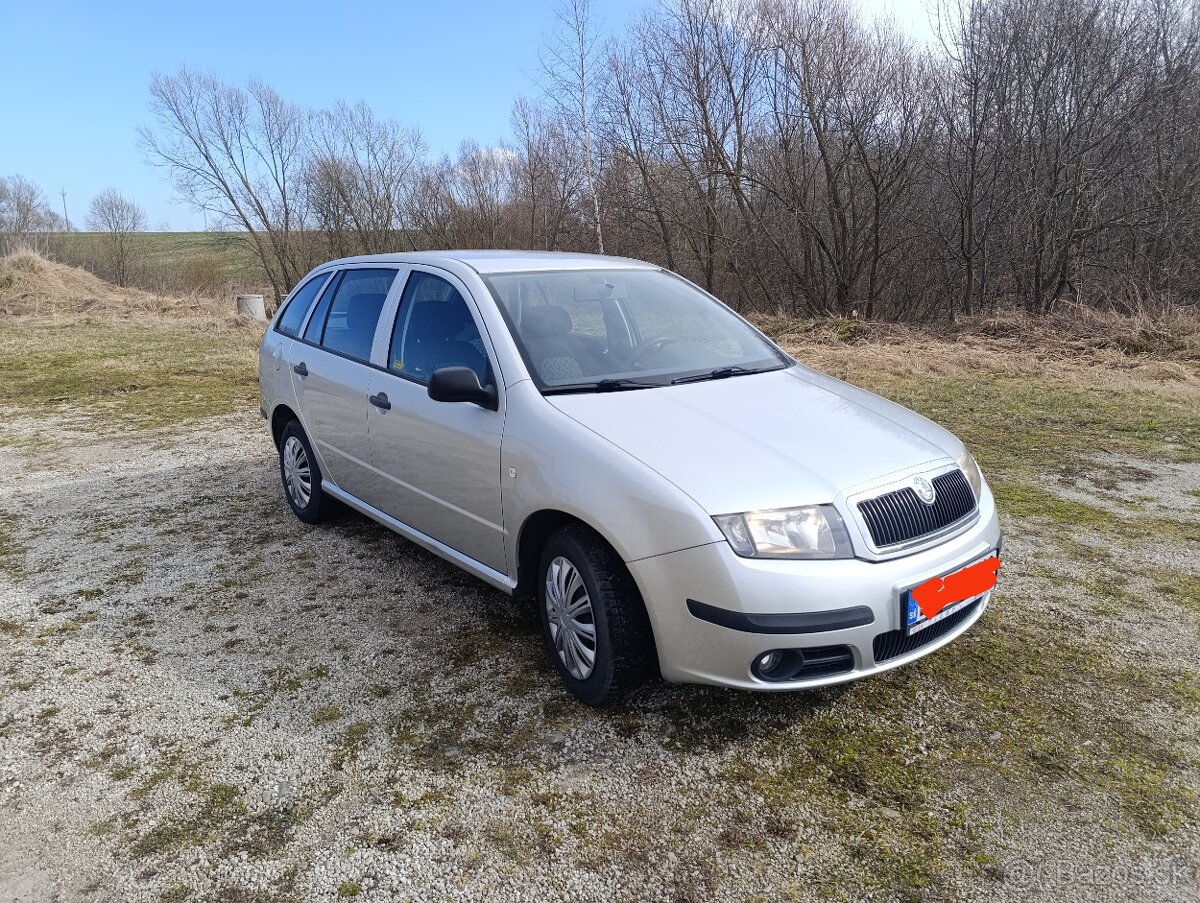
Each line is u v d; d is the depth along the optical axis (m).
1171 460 5.94
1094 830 2.33
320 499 4.76
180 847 2.31
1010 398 8.04
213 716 2.94
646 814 2.42
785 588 2.46
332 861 2.25
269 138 31.44
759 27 16.86
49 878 2.20
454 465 3.38
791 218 17.81
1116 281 14.11
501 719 2.89
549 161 24.48
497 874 2.20
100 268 36.31
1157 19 13.85
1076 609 3.65
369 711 2.95
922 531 2.72
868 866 2.21
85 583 4.11
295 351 4.75
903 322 16.52
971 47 15.12
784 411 3.12
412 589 3.98
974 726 2.81
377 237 30.98
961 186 15.92
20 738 2.83
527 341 3.32
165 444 7.07
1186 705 2.92
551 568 3.00
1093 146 14.09
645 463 2.68
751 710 2.92
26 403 9.01
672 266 20.73
